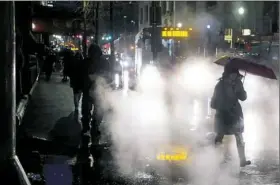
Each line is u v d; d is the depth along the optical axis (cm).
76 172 802
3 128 471
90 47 1109
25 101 1758
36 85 2800
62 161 877
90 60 1100
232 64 869
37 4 3089
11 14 466
